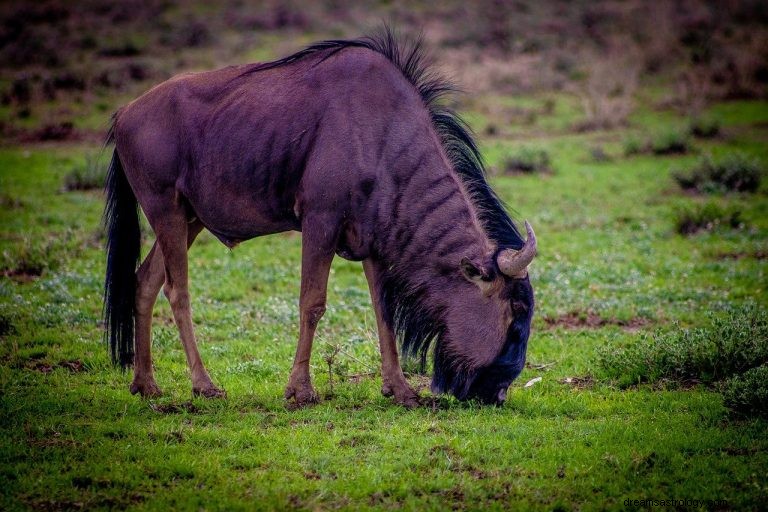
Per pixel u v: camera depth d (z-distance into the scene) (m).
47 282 34.38
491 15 137.12
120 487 18.09
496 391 22.27
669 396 23.53
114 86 95.69
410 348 23.27
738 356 24.58
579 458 19.36
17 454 19.34
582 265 38.91
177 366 26.58
